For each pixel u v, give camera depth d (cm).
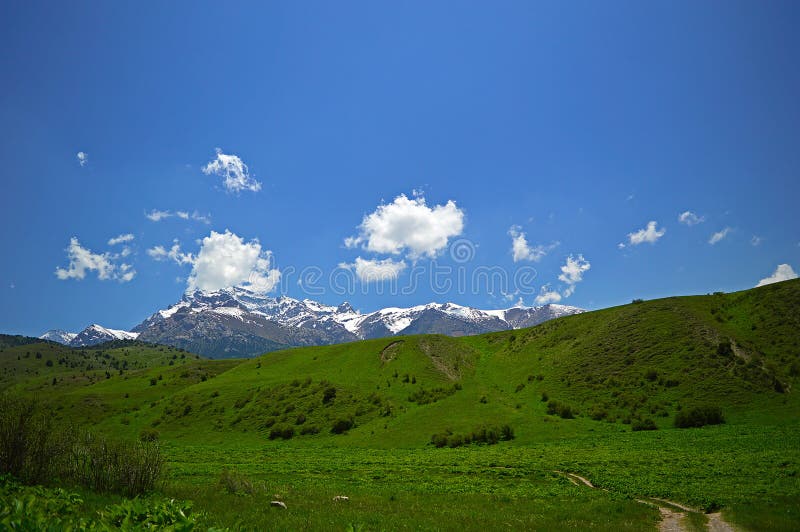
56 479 2286
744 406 8238
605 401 9312
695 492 3338
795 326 10162
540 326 15538
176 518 1077
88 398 12812
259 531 1795
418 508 2859
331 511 2495
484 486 3972
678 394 9025
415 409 9688
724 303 12400
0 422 2198
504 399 10188
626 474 4250
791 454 4775
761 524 2350
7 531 826
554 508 2981
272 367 14750
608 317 13462
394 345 14300
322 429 9288
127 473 2442
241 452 7331
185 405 11381
